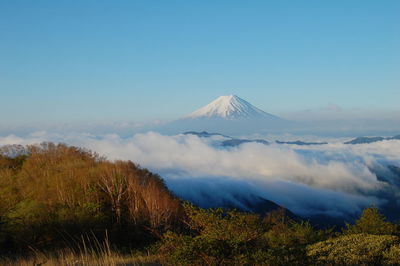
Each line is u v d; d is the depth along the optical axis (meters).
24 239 16.23
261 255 7.48
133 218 20.47
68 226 17.52
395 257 12.21
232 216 8.88
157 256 11.08
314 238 20.84
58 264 9.70
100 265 9.46
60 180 22.39
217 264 7.70
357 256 12.54
